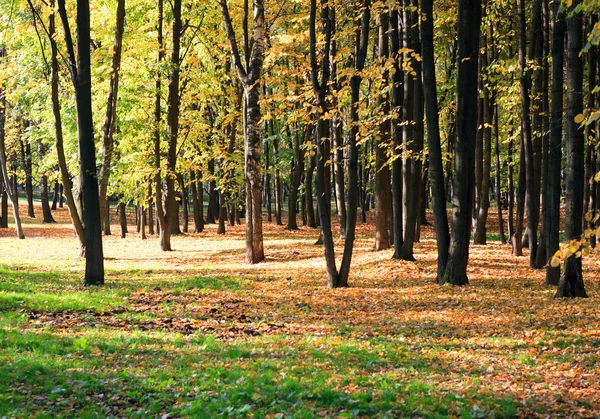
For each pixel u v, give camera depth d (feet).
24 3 70.33
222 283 60.70
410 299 51.55
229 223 153.17
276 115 59.67
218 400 23.89
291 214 136.05
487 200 90.79
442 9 73.67
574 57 46.32
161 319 42.70
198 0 93.20
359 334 39.32
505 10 73.61
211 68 104.68
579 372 28.50
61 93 92.63
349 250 58.18
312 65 55.98
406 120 69.21
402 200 72.74
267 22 85.46
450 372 29.68
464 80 55.31
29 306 43.55
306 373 28.84
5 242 113.09
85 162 57.31
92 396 24.90
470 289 54.65
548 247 53.98
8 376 26.22
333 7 61.72
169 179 96.17
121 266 76.95
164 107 104.27
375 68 55.98
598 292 51.21
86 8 56.54
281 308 48.60
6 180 121.70
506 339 36.63
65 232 142.31
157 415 22.71
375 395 24.91
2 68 86.02
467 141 56.13
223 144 118.93
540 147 68.69
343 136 98.37
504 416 22.63
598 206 78.84
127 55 88.02
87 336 35.32
